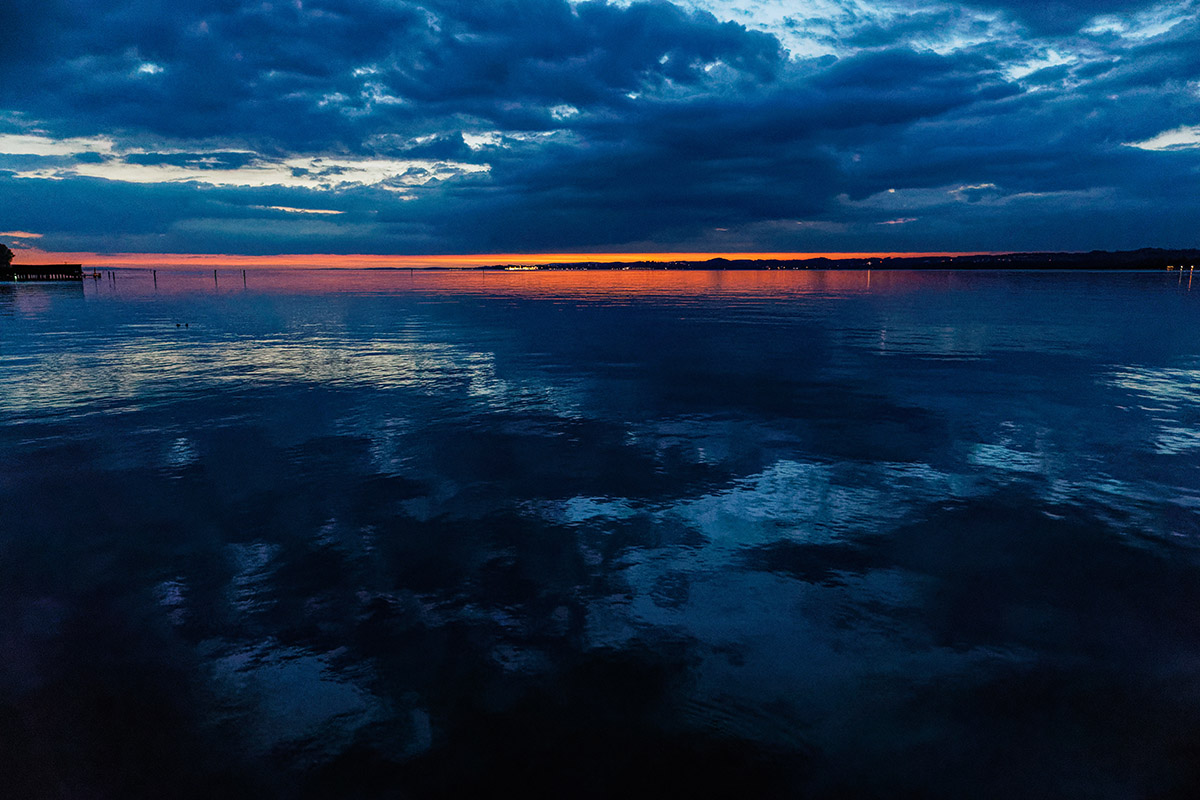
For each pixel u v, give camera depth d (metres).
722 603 4.56
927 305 37.31
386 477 7.25
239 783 3.01
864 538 5.64
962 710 3.47
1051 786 2.98
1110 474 7.32
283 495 6.67
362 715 3.45
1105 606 4.52
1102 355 16.66
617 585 4.82
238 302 39.97
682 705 3.51
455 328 24.41
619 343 19.69
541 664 3.87
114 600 4.62
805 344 19.34
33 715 3.46
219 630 4.24
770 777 3.04
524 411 10.52
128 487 6.90
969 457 7.99
